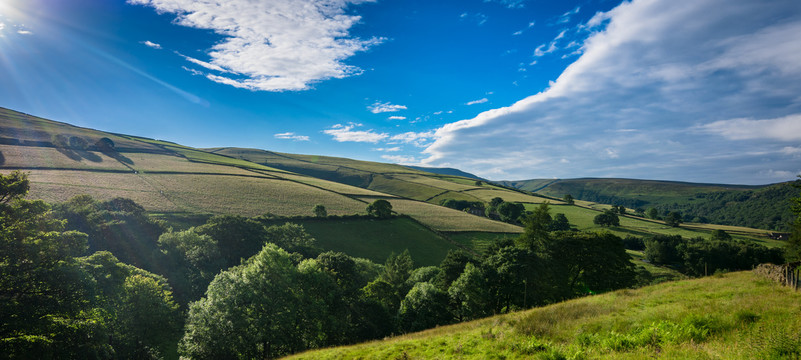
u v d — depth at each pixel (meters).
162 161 135.25
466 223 115.12
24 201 24.33
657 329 11.52
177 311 39.47
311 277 40.53
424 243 92.12
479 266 54.84
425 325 39.56
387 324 43.19
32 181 81.75
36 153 107.62
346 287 48.28
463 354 13.35
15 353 19.25
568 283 57.16
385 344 17.92
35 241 22.55
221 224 64.06
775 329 9.65
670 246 102.56
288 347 33.66
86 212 53.31
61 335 21.95
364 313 43.09
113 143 146.25
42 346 19.69
